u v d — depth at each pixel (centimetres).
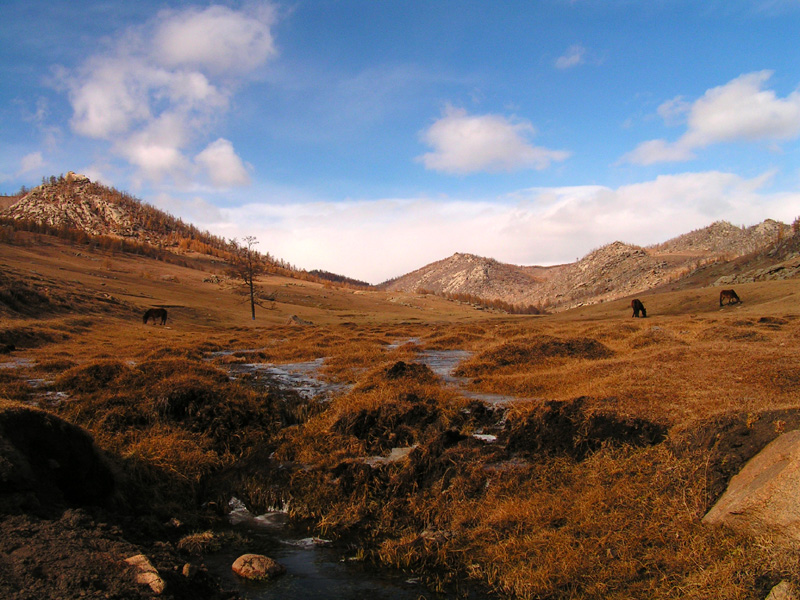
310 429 1229
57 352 2166
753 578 559
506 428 1096
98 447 891
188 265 17100
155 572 573
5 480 659
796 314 3503
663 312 5881
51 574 537
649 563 646
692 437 840
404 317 9025
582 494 820
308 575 718
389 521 880
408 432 1157
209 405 1264
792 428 745
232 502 983
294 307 9400
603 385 1283
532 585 654
